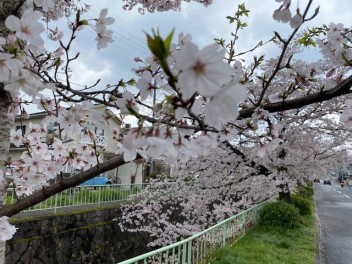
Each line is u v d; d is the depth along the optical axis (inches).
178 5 192.9
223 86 29.2
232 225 321.1
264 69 228.8
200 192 299.0
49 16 141.1
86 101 77.8
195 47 26.7
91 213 397.1
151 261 199.5
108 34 70.7
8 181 94.3
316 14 50.5
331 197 1199.6
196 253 213.2
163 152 39.8
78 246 363.6
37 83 50.1
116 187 544.4
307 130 309.6
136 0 193.5
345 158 443.2
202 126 43.0
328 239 409.1
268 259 277.7
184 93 27.3
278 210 439.5
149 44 30.2
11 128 99.9
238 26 96.3
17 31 47.0
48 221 333.4
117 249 424.8
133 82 75.8
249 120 79.1
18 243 294.4
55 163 105.7
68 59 71.4
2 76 48.0
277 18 51.1
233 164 273.1
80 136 86.7
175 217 425.4
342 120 84.7
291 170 319.0
